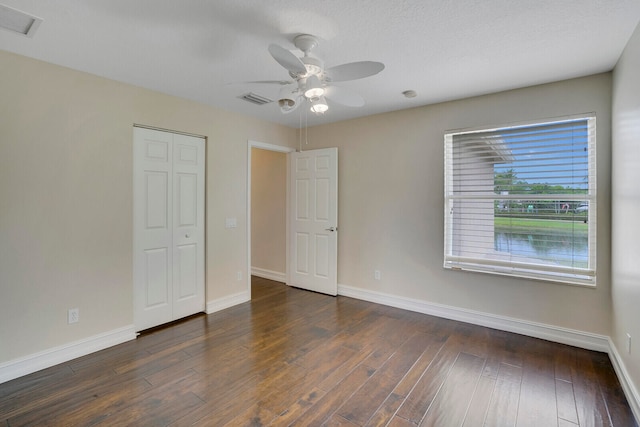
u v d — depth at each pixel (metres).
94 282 2.71
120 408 1.97
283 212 4.95
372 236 4.01
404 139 3.73
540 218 2.99
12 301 2.30
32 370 2.37
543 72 2.65
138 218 3.05
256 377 2.32
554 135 2.90
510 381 2.28
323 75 2.07
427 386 2.22
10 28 1.97
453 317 3.44
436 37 2.10
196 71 2.65
